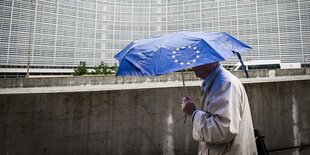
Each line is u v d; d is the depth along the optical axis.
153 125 2.96
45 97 2.55
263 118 3.31
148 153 2.92
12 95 2.43
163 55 1.50
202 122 1.51
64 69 60.56
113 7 66.31
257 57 57.56
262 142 1.95
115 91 2.82
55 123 2.58
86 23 63.88
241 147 1.55
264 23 57.31
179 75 17.12
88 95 2.71
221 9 61.66
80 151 2.67
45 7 59.03
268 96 3.37
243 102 1.59
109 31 65.94
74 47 62.12
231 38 1.88
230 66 54.91
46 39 58.72
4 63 53.44
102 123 2.76
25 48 56.12
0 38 53.31
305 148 3.50
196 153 3.11
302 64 52.38
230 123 1.41
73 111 2.65
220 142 1.46
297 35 53.44
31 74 56.22
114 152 2.80
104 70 55.22
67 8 61.72
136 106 2.90
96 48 64.56
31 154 2.48
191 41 1.58
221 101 1.46
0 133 2.38
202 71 1.68
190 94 3.11
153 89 2.98
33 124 2.49
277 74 20.45
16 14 55.50
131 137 2.87
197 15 64.00
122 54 1.88
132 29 67.06
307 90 3.60
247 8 59.09
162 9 66.88
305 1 52.75
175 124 3.05
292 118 3.47
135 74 1.50
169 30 66.38
